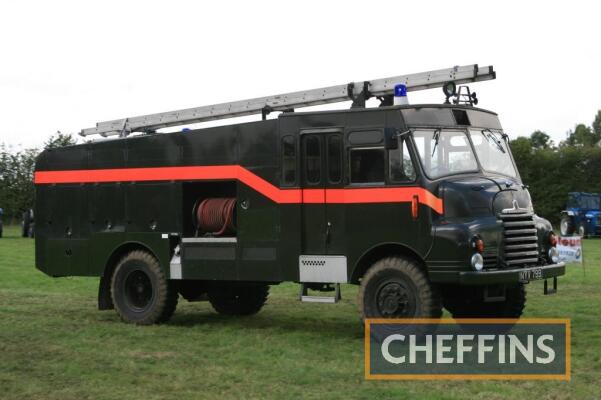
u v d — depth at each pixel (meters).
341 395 7.57
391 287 10.02
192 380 8.28
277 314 13.32
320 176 10.63
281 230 10.91
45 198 13.41
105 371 8.78
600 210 35.78
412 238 9.95
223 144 11.51
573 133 56.91
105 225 12.78
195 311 13.95
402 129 10.13
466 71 10.91
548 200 41.41
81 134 14.89
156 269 12.12
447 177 10.14
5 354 9.75
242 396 7.58
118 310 12.42
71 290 16.80
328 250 10.57
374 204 10.23
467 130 10.60
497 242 9.87
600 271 19.30
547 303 13.80
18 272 20.12
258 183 11.13
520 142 41.81
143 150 12.38
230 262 11.43
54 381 8.33
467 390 7.73
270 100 12.72
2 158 43.06
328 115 10.60
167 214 12.11
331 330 11.52
